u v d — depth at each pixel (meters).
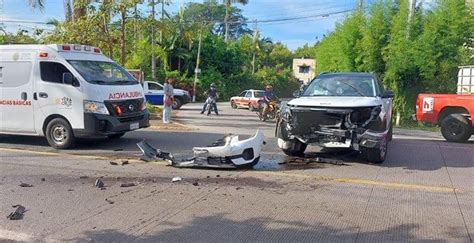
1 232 5.39
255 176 8.30
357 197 7.03
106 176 8.11
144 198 6.76
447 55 22.73
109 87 11.18
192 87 47.47
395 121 24.06
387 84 24.31
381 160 9.66
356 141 9.26
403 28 23.44
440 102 14.41
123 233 5.39
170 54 47.44
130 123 11.52
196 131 15.08
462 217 6.14
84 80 10.87
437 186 7.81
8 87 11.43
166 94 17.14
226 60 53.78
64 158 9.80
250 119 22.14
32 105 11.23
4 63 11.48
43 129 11.23
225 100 51.91
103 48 19.78
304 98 10.05
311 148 11.47
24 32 26.19
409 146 12.57
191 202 6.59
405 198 7.02
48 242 5.14
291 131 9.78
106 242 5.13
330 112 9.23
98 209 6.23
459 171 9.12
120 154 10.38
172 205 6.45
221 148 8.73
